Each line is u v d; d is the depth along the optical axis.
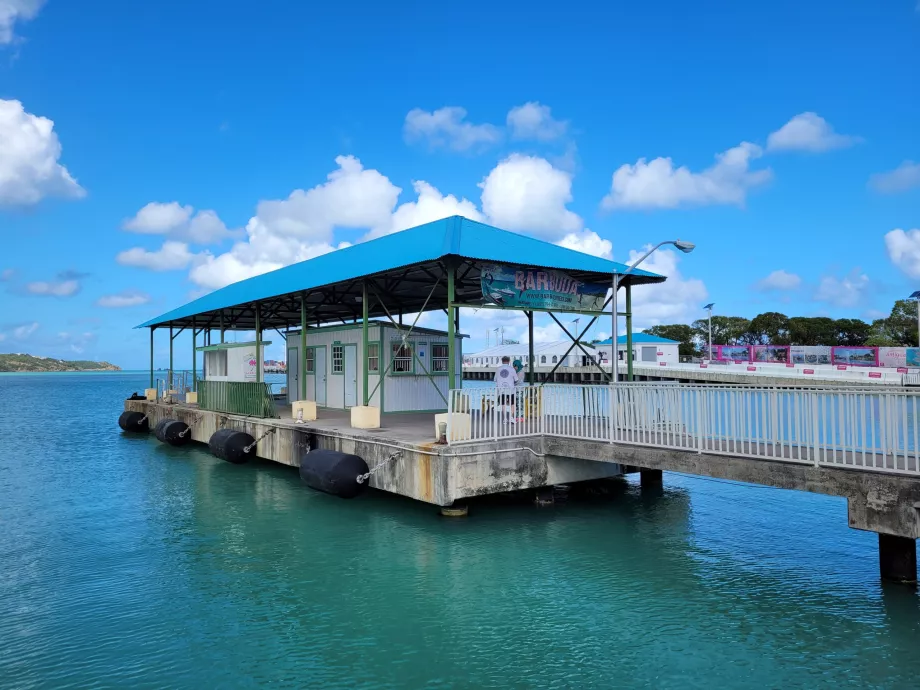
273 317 25.30
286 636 6.79
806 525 10.96
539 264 12.40
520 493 12.42
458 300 19.05
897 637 6.59
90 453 20.91
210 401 21.02
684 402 9.44
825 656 6.23
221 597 7.89
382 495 13.04
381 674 5.97
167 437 21.30
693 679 5.83
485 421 11.81
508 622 7.06
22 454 20.75
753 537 10.23
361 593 7.93
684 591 7.91
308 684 5.81
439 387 18.72
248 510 12.27
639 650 6.39
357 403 18.64
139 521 11.65
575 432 11.24
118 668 6.14
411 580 8.34
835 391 7.73
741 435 8.62
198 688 5.77
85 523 11.58
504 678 5.88
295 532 10.62
